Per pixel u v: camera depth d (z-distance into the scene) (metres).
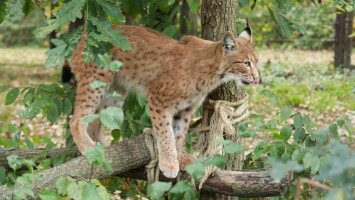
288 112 8.08
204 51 8.30
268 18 27.27
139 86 8.72
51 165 8.72
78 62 8.72
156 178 7.92
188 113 8.38
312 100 19.34
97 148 6.09
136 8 9.44
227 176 7.57
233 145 6.27
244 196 7.61
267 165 7.98
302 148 7.64
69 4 7.08
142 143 7.91
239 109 8.16
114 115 5.89
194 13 9.53
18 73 27.86
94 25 7.14
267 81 22.64
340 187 4.67
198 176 5.70
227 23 8.36
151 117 8.23
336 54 23.72
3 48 38.62
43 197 6.70
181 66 8.30
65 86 9.18
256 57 8.56
